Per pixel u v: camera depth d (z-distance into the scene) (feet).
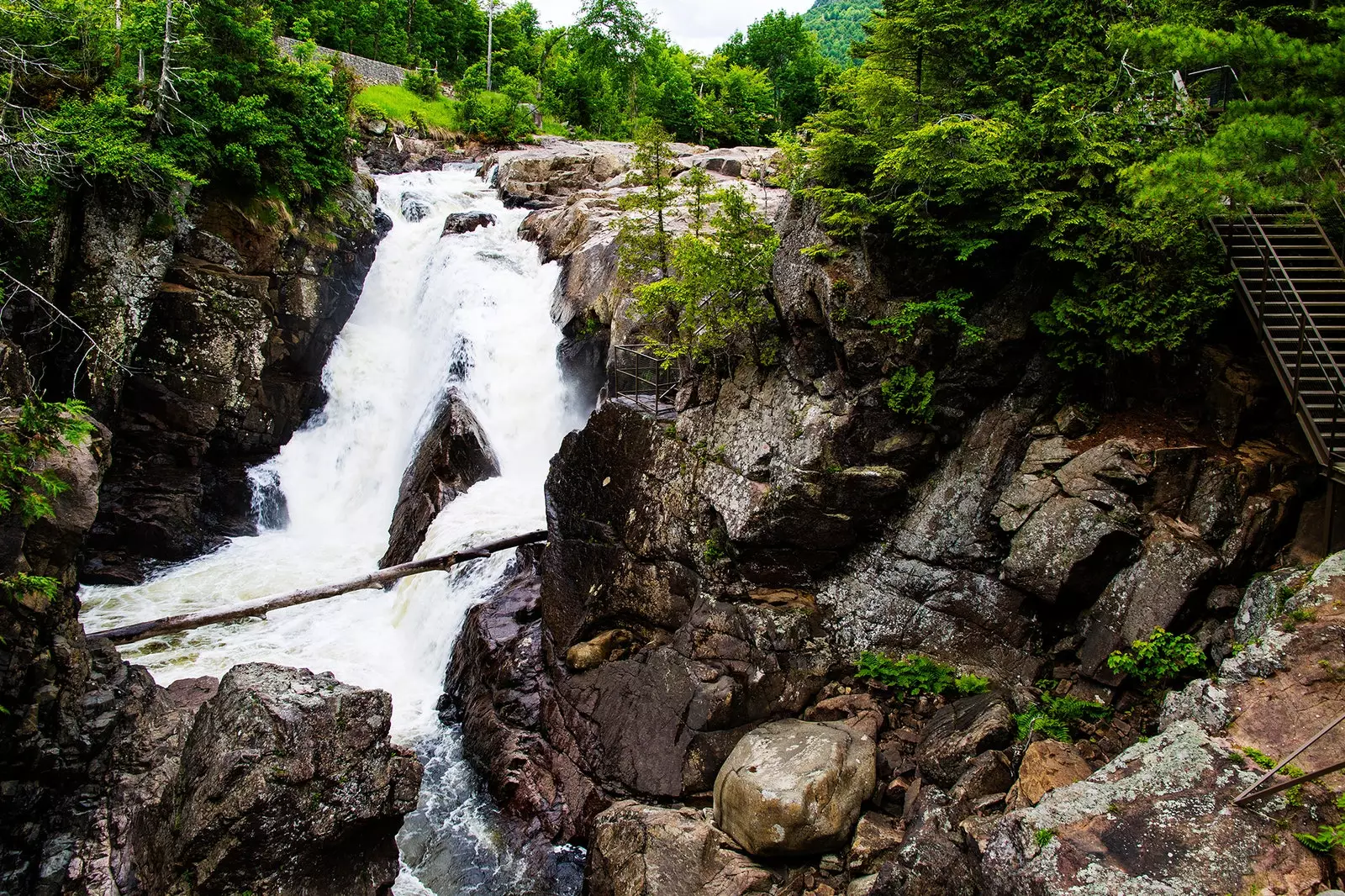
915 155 46.65
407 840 45.70
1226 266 45.06
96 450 45.27
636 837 40.65
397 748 35.06
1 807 38.75
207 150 84.02
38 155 68.28
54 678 41.63
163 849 32.71
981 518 46.55
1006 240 48.75
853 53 58.18
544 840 45.44
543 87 201.77
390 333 102.63
